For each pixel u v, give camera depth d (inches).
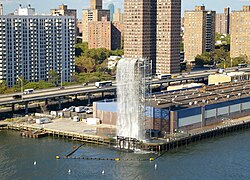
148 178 7593.5
